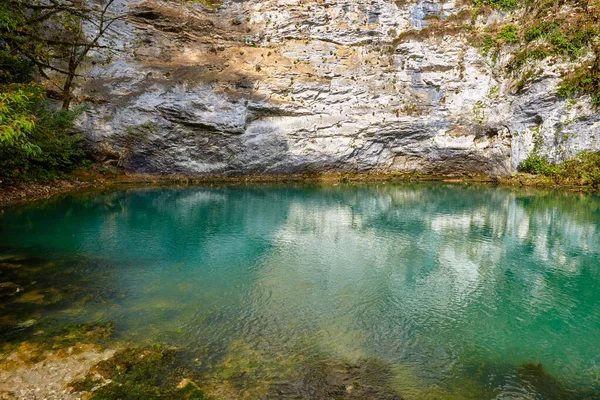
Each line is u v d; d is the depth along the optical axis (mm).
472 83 17734
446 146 17781
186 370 4004
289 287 6340
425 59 18328
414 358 4426
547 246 8625
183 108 16484
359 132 18047
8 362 3973
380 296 6078
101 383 3732
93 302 5477
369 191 15547
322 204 13117
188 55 18625
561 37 15852
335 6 19438
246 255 7883
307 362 4258
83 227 9398
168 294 5883
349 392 3803
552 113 15969
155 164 16578
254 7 19734
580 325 5254
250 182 17422
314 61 19016
